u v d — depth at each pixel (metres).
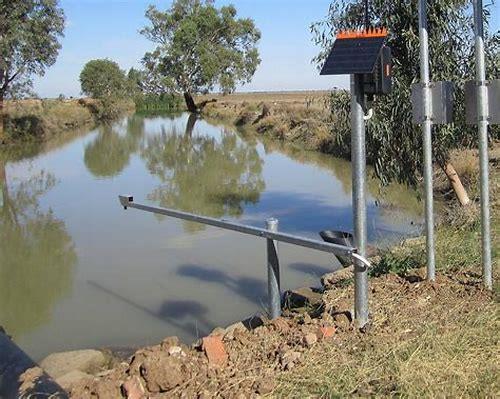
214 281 9.15
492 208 9.24
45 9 35.28
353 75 4.45
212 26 68.56
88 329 7.55
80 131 50.47
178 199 16.78
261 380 4.02
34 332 7.54
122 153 31.66
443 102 5.34
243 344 4.70
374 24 8.73
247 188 18.33
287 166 23.28
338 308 5.53
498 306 4.99
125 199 6.32
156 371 4.08
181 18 70.25
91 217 14.41
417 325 4.73
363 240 4.58
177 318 7.77
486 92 5.26
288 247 10.90
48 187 20.12
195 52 69.00
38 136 42.03
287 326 4.99
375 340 4.49
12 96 36.56
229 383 4.06
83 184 20.59
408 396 3.69
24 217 14.86
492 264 6.26
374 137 8.66
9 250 11.56
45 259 10.84
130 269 9.95
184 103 90.31
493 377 3.87
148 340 7.12
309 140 29.39
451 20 8.41
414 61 8.49
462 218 8.93
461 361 4.11
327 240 6.40
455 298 5.28
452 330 4.57
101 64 89.06
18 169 25.55
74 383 4.59
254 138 37.28
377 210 13.24
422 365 4.03
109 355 6.58
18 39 33.50
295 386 3.93
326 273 9.24
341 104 9.54
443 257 6.76
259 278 9.19
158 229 12.73
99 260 10.59
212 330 7.25
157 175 22.42
